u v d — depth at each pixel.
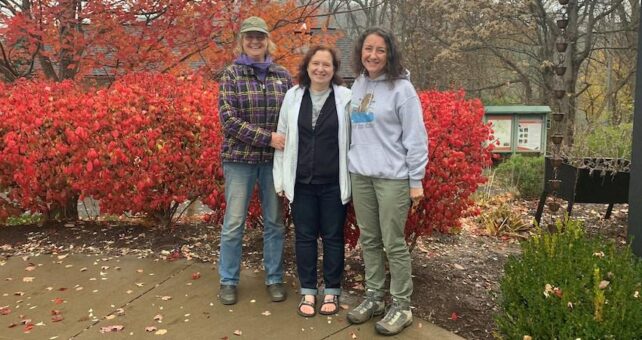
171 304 3.51
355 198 3.16
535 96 21.56
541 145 13.74
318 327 3.17
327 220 3.32
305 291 3.39
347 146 3.19
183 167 4.37
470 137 3.74
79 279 3.94
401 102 2.92
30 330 3.20
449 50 17.23
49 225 5.18
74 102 4.51
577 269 2.69
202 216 5.58
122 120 4.32
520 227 5.63
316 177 3.23
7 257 4.41
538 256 2.93
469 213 3.93
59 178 4.61
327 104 3.21
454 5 17.19
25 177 4.51
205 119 4.26
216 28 6.83
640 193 3.40
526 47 19.41
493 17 16.17
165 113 4.32
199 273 4.00
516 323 2.50
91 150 4.20
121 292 3.70
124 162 4.31
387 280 3.78
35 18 6.54
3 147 4.55
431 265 4.21
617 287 2.47
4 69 7.62
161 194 4.53
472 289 3.73
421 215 3.67
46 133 4.45
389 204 2.99
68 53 7.00
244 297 3.59
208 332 3.14
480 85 21.45
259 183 3.51
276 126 3.38
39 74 7.75
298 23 7.41
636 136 3.44
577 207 6.98
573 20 10.21
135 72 5.93
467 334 3.09
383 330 3.04
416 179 2.96
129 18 6.61
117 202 4.52
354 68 3.12
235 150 3.34
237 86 3.30
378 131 2.98
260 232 4.84
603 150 6.02
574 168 5.33
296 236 3.39
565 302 2.33
